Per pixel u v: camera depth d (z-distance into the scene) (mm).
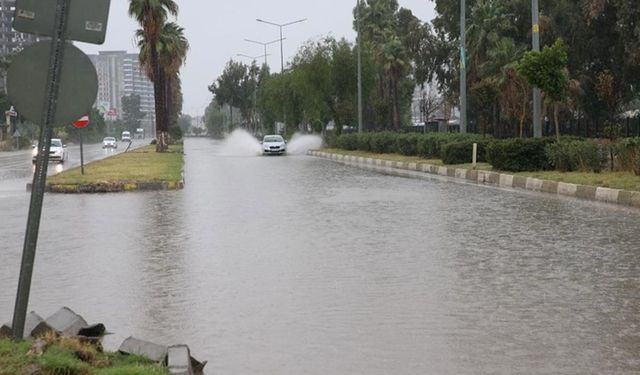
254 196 23359
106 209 20078
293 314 8500
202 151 73250
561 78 28609
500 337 7457
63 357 5691
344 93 67812
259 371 6586
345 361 6805
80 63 6367
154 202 21953
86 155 66500
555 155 27750
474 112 64688
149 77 58469
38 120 6332
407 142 46281
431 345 7230
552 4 52281
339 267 11211
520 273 10562
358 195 23203
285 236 14539
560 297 9094
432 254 12227
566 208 18859
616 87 50969
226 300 9234
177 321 8312
